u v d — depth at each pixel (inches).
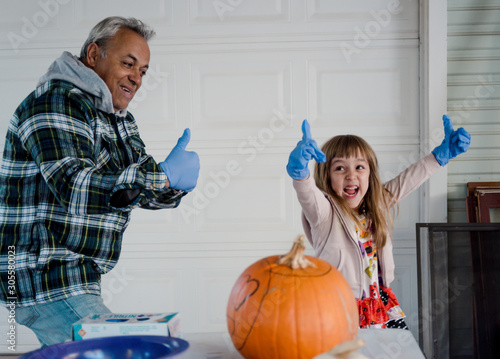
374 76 102.7
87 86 58.4
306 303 31.3
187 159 52.2
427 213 100.5
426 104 100.4
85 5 102.7
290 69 103.0
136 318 37.7
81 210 49.6
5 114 104.3
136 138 68.9
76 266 57.9
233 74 103.4
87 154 54.4
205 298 105.1
